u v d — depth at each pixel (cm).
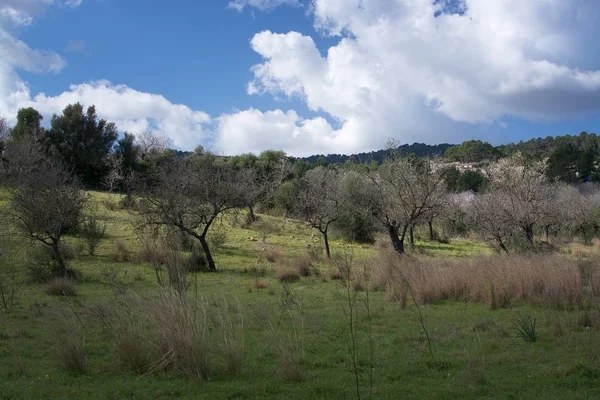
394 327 1002
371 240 3466
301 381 621
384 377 648
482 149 9569
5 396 550
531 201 2992
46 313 1046
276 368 684
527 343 834
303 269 1977
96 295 1388
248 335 893
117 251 2267
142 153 5775
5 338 855
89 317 906
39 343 823
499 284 1284
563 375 634
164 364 641
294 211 3944
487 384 604
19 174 2811
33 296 1337
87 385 593
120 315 747
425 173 2569
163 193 2166
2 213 2023
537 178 3497
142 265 2038
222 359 692
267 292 1499
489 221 2755
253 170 4791
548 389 581
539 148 10625
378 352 785
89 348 771
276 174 5191
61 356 671
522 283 1296
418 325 1016
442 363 702
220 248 2767
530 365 693
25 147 3388
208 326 855
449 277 1394
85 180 5206
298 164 7006
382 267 1641
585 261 1633
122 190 4803
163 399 546
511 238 2945
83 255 2259
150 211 2169
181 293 748
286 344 757
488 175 4784
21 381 609
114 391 562
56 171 2253
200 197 2206
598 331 897
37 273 1662
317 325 995
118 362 675
